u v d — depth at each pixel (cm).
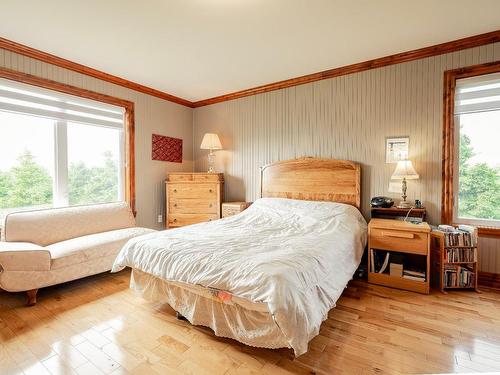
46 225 277
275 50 281
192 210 409
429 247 241
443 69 276
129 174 382
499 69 251
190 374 146
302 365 152
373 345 169
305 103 361
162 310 217
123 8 209
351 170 325
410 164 278
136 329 190
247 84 385
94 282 276
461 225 263
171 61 308
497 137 265
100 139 365
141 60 306
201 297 182
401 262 266
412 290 249
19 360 157
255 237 226
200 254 184
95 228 316
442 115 278
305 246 194
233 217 321
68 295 244
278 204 338
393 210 287
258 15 219
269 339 152
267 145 395
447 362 153
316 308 156
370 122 317
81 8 208
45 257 227
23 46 270
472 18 224
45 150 311
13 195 288
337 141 339
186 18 223
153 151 414
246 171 418
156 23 230
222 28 238
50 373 147
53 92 301
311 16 220
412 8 210
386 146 308
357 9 211
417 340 174
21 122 292
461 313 208
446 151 276
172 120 443
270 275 145
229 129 434
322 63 314
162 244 208
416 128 291
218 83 381
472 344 170
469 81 267
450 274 248
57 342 174
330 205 312
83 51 283
